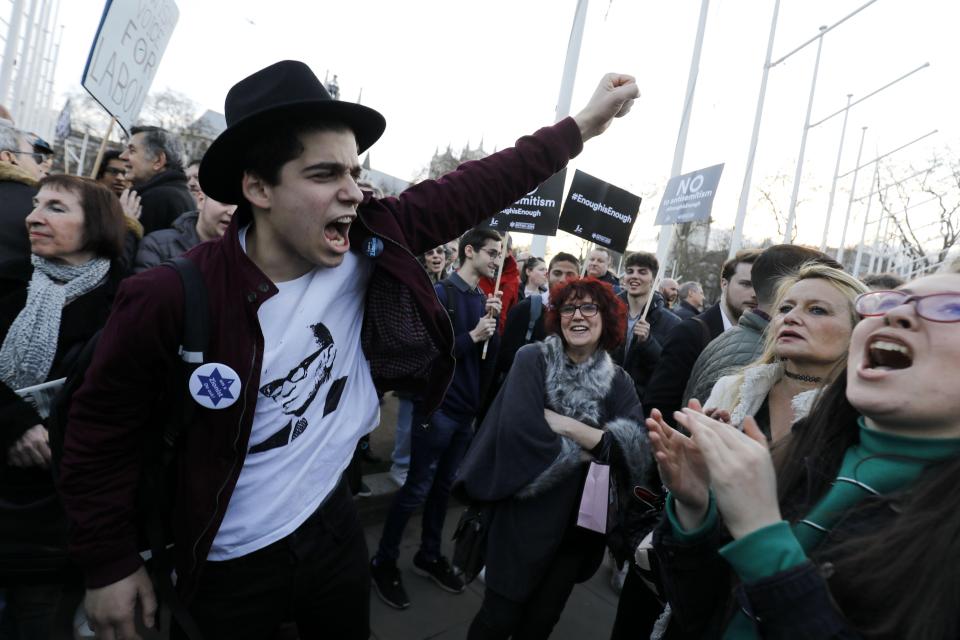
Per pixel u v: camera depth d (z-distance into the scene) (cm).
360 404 154
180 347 121
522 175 167
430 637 271
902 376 88
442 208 158
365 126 132
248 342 125
